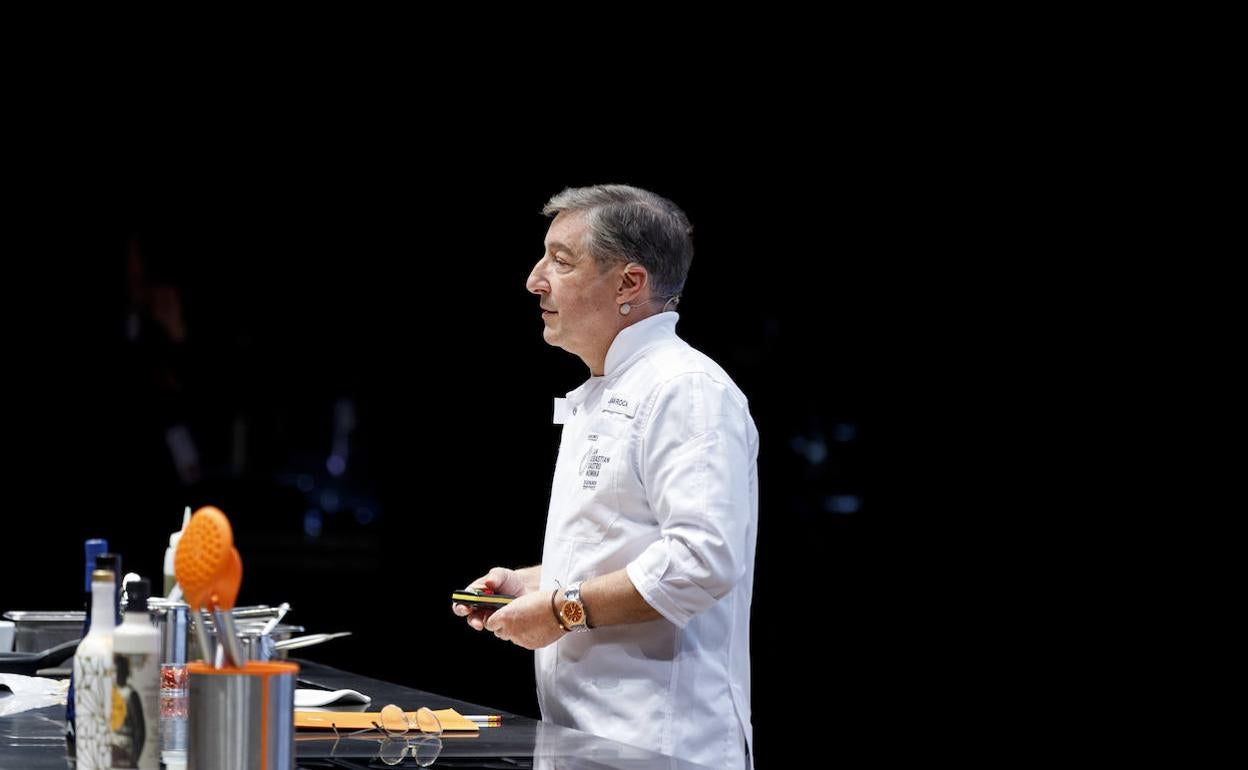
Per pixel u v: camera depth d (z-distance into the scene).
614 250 5.88
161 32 18.91
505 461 20.27
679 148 18.55
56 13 18.55
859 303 18.77
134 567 18.11
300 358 19.89
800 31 17.59
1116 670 17.94
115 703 3.67
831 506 19.22
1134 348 17.66
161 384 19.00
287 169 19.67
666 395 5.67
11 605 17.11
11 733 4.88
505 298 20.17
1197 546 17.89
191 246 19.45
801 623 19.11
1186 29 15.77
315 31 19.03
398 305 20.19
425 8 18.69
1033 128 17.05
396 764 4.38
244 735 3.61
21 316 18.42
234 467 19.53
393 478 20.34
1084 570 18.34
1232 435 17.53
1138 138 16.53
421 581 20.05
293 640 6.07
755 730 18.47
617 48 18.38
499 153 19.27
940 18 16.89
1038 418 18.34
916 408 18.84
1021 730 17.78
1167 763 16.77
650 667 5.67
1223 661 17.77
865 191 18.23
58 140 18.81
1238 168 16.12
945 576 18.84
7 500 17.61
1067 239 17.48
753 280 18.92
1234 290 16.83
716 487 5.50
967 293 18.36
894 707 18.28
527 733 5.07
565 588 5.69
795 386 19.14
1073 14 16.23
